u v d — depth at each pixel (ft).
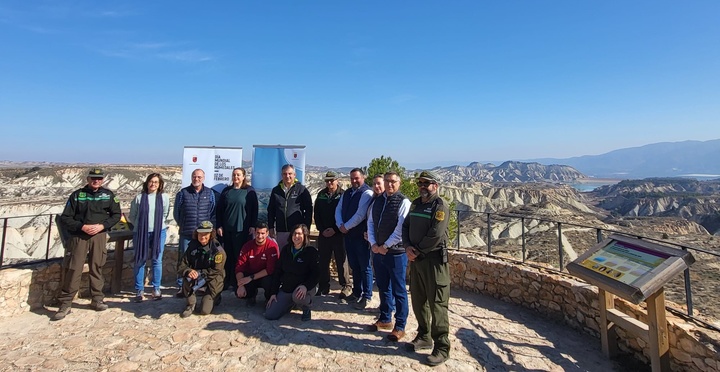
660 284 10.99
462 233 109.19
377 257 15.21
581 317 15.72
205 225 16.98
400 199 14.62
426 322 13.57
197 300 17.70
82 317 16.21
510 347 14.25
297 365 12.40
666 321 12.14
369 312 17.39
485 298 20.11
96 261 16.85
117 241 19.54
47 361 12.40
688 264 11.18
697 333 11.45
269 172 23.06
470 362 12.92
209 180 23.29
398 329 14.26
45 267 17.47
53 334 14.46
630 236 13.76
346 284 19.45
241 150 23.62
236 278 17.92
